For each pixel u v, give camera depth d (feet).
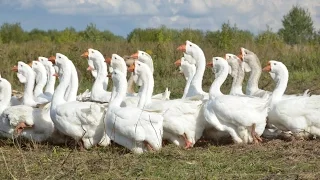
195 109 48.01
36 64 65.87
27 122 50.34
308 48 127.13
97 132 47.55
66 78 50.55
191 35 145.28
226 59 59.31
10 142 51.39
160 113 45.80
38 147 48.88
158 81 96.37
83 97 62.59
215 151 45.06
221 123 47.91
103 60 62.34
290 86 89.71
